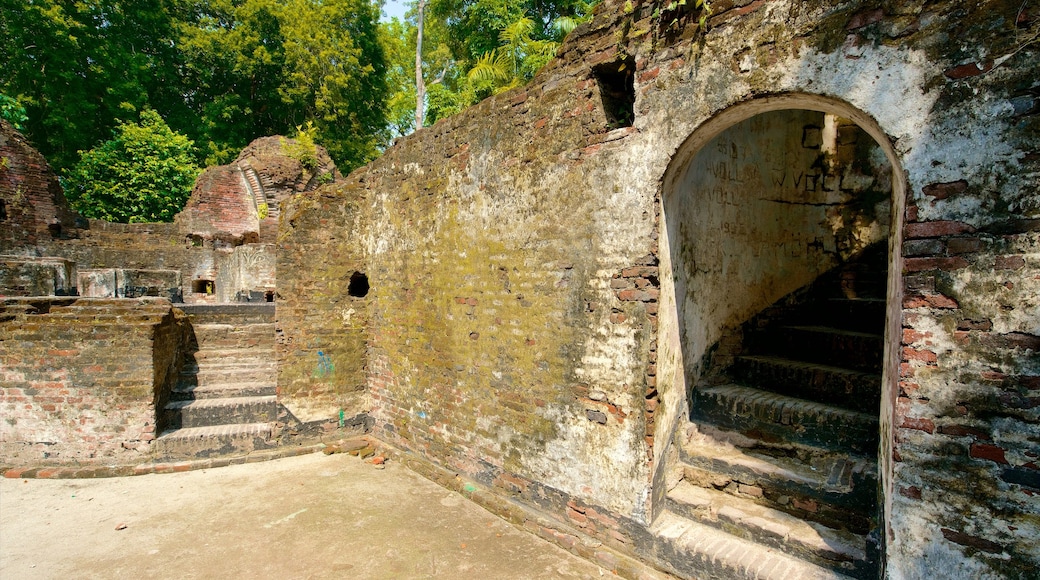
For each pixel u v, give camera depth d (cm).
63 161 1675
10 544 406
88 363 558
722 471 381
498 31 1204
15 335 550
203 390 657
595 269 379
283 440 622
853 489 320
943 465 236
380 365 646
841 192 535
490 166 467
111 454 564
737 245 455
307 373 637
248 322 843
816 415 363
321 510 468
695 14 318
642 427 354
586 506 394
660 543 348
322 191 650
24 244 1132
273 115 2162
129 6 1803
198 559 386
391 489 516
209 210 1439
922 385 241
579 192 388
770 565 311
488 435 479
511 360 450
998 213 220
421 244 561
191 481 536
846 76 259
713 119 313
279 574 367
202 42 1842
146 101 1816
